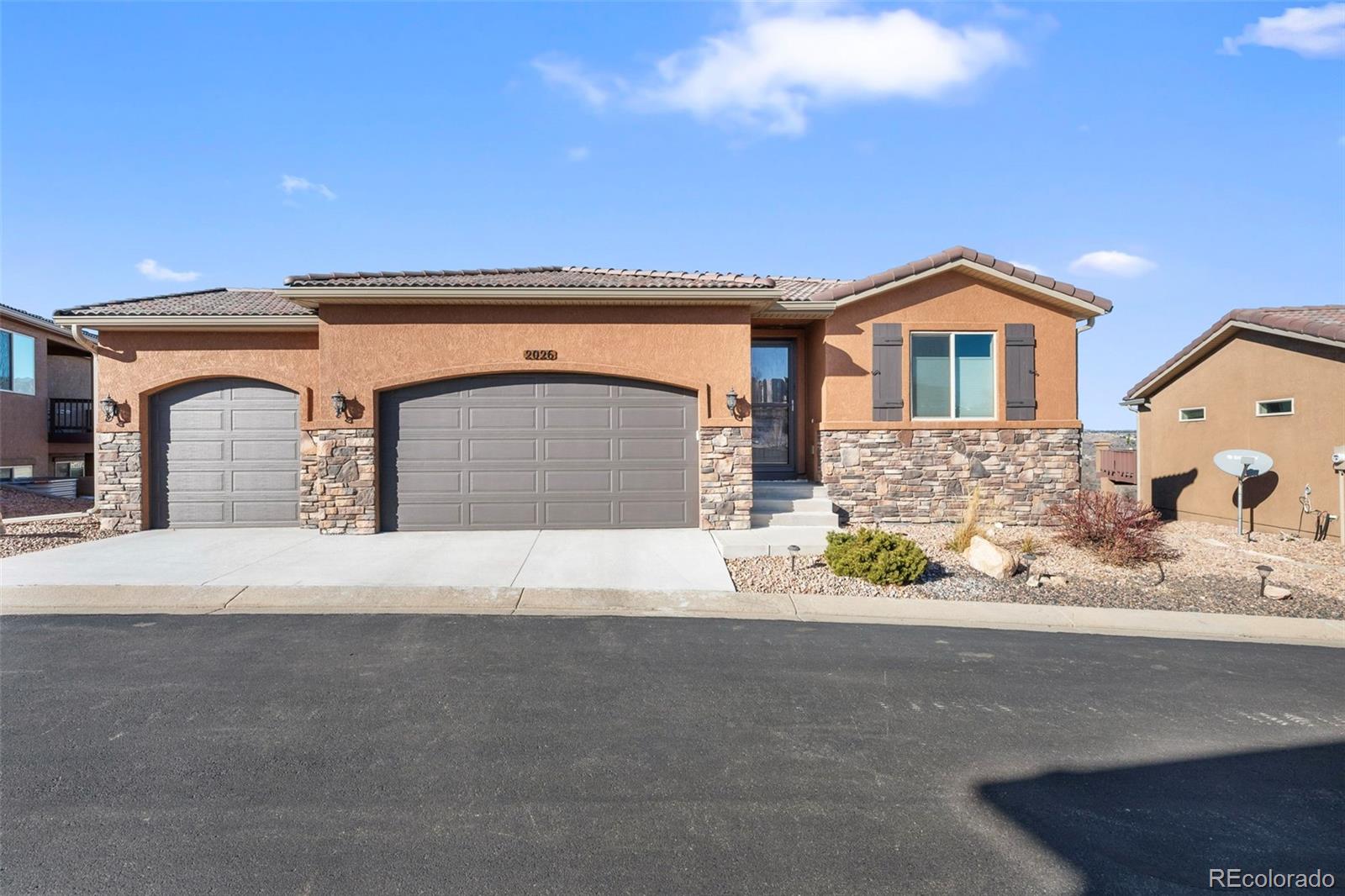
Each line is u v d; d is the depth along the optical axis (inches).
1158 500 646.5
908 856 125.3
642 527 458.9
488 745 166.4
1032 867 123.1
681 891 115.0
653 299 442.9
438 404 453.4
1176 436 620.7
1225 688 212.7
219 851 123.6
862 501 499.8
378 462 449.1
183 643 241.3
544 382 458.0
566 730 175.2
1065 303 504.7
